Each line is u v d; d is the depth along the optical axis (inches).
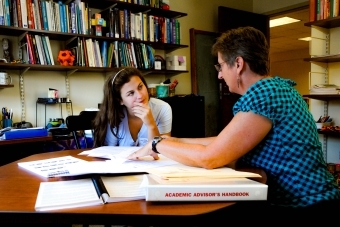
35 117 105.6
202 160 32.0
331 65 112.7
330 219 29.5
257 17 169.9
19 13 91.3
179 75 147.4
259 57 36.2
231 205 24.3
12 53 99.9
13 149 85.7
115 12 113.0
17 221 23.2
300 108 34.5
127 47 116.5
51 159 44.9
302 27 247.6
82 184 29.8
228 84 39.3
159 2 128.9
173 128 119.7
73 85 114.7
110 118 59.6
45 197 25.9
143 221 22.5
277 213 30.9
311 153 33.9
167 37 130.0
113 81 58.4
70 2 106.0
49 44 98.6
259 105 32.2
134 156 39.9
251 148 32.8
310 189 32.9
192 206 24.0
